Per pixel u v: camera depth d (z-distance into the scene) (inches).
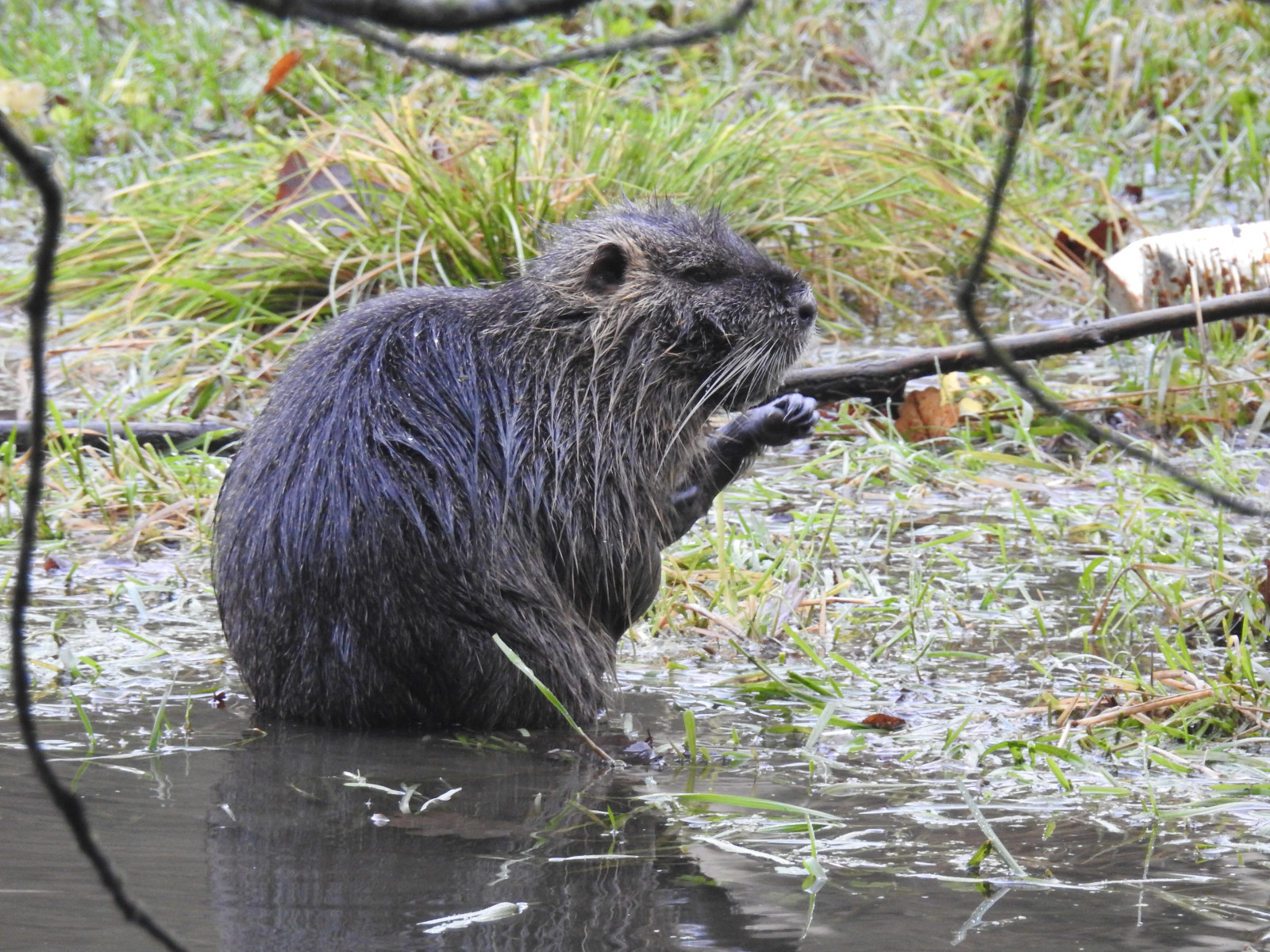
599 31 751.1
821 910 167.6
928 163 602.5
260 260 536.1
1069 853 188.1
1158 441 437.4
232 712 249.1
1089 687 263.6
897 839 192.9
